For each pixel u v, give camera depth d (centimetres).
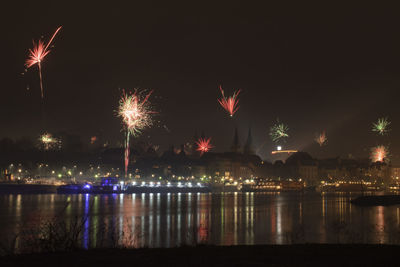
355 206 12625
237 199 16862
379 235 5512
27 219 7438
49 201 13312
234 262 2144
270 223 7588
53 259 2192
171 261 2156
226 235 5866
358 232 5903
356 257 2323
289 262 2166
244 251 2502
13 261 2134
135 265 2061
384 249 2622
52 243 2734
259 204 13400
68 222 6944
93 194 19462
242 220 8131
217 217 8750
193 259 2214
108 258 2230
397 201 13838
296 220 8144
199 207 11700
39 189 19650
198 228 6600
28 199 14388
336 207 12106
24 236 4319
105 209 10444
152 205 12206
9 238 4472
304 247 2703
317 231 6303
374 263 2162
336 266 2086
